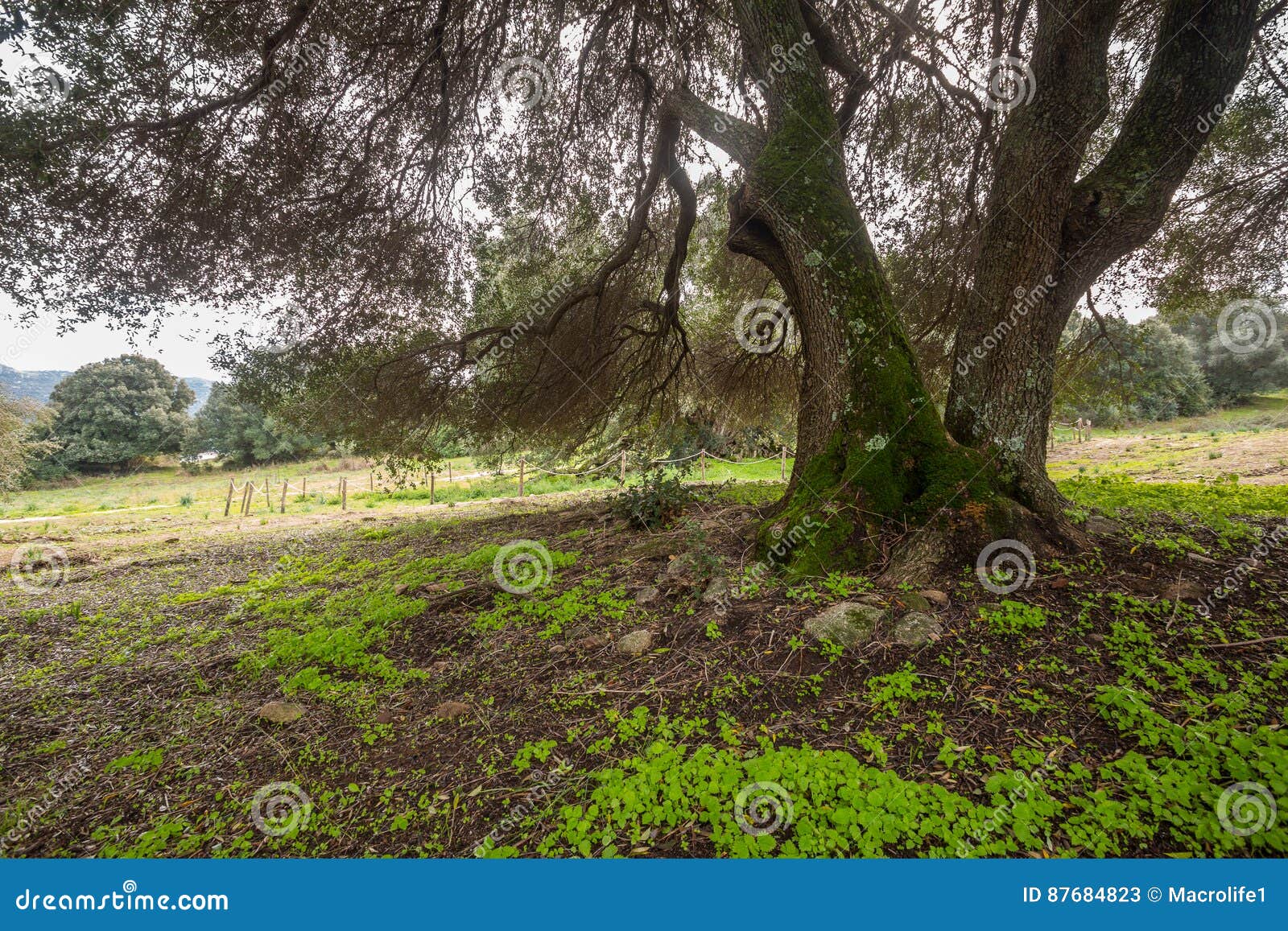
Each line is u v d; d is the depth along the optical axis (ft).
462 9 24.34
